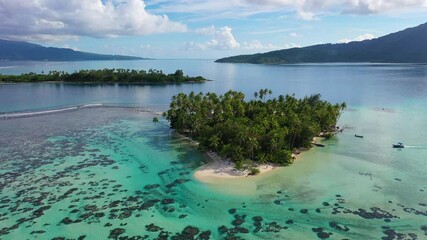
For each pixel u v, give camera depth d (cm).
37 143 10706
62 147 10300
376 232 5569
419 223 5819
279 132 8900
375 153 9519
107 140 11131
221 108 11931
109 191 7175
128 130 12531
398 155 9344
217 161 8806
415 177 7788
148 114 15888
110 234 5547
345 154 9412
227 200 6738
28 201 6650
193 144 10544
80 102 19500
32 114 15625
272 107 12119
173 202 6694
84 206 6494
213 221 5994
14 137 11400
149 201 6731
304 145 9800
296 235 5531
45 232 5575
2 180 7669
